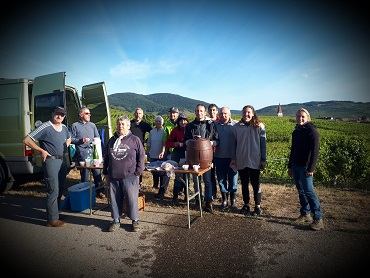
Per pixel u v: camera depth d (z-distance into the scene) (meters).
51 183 4.21
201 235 3.81
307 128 3.99
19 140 5.94
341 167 7.57
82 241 3.70
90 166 4.82
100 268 2.99
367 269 2.86
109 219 4.58
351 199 5.55
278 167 10.31
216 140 4.86
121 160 4.00
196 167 4.13
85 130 5.80
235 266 2.98
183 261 3.11
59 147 4.30
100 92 6.75
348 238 3.62
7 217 4.69
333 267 2.92
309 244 3.46
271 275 2.79
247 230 3.95
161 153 6.06
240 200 5.57
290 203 5.34
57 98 5.70
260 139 4.52
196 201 5.22
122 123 4.06
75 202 4.97
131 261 3.13
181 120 5.50
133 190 4.05
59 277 2.82
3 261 3.16
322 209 4.84
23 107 5.98
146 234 3.90
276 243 3.51
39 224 4.36
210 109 5.38
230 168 5.00
